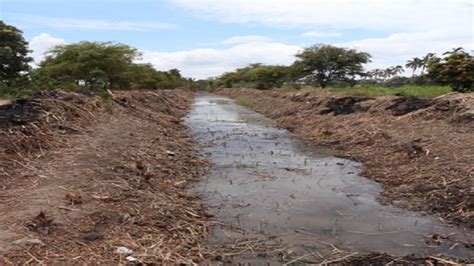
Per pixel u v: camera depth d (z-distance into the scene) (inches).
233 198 233.6
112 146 307.6
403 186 246.5
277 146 409.4
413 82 1031.6
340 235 181.2
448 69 575.8
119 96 578.6
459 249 166.6
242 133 508.1
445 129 325.7
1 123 278.4
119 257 142.4
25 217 163.3
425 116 373.4
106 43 986.1
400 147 319.6
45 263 131.9
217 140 450.3
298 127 541.6
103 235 159.2
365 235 181.3
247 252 162.2
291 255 160.2
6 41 753.0
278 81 1865.2
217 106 1074.1
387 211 211.9
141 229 171.9
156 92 940.0
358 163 323.3
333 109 561.6
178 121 625.9
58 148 273.4
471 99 361.4
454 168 245.0
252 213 209.0
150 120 526.9
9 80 698.2
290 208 217.0
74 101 410.9
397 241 174.9
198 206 216.8
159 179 256.1
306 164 322.7
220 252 161.3
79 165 242.5
